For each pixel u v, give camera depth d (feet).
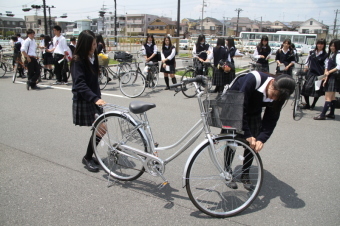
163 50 26.37
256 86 8.21
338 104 18.75
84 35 9.71
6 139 14.19
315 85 18.75
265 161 12.30
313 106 21.89
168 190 9.81
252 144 8.30
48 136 14.69
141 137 9.36
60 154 12.53
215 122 8.10
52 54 32.50
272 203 9.15
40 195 9.28
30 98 23.16
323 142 14.62
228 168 8.81
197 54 26.76
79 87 9.78
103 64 26.40
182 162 12.00
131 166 10.25
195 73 26.66
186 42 118.93
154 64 27.02
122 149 9.76
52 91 26.11
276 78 7.73
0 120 17.28
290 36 112.57
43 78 33.53
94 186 9.96
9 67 39.58
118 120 9.84
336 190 10.00
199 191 9.18
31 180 10.23
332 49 17.90
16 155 12.33
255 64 25.75
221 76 24.11
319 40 19.67
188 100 23.54
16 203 8.79
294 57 23.15
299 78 20.74
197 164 8.77
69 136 14.74
